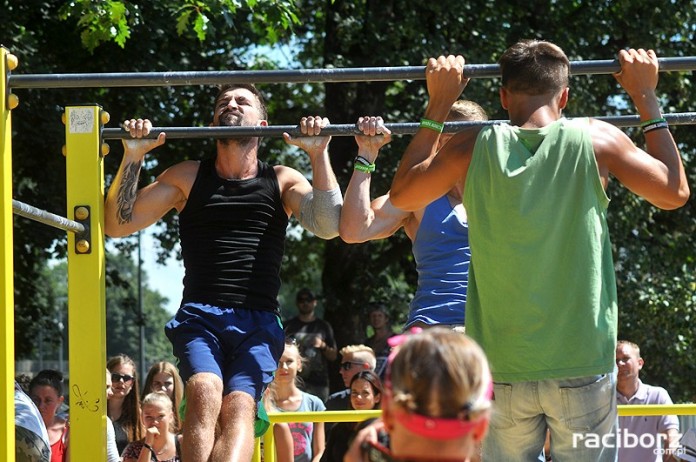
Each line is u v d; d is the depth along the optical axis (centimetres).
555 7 1827
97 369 525
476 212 426
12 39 1505
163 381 908
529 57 437
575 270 416
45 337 2134
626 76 472
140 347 3316
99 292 531
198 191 561
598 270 418
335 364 1656
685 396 1917
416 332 285
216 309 541
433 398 265
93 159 540
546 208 417
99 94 1694
